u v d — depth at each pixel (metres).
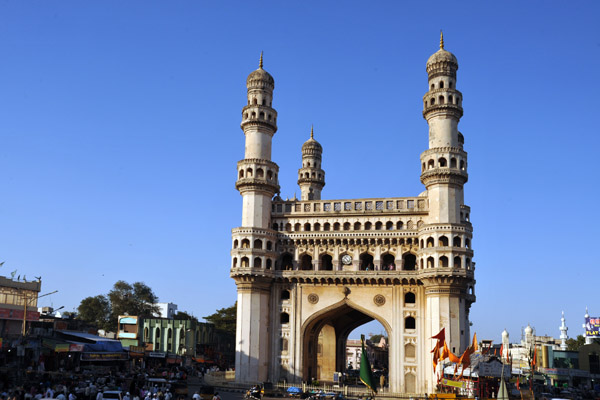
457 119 76.19
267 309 75.75
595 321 96.81
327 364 86.94
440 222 70.44
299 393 62.84
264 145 80.31
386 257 76.69
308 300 75.38
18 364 55.41
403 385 70.12
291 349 74.44
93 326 99.12
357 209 76.50
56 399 37.12
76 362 65.00
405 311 72.12
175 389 50.19
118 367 68.94
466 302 81.56
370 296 73.62
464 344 69.81
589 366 88.12
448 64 76.62
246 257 74.75
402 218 74.62
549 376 85.94
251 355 72.62
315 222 77.44
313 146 105.88
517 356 98.25
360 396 64.69
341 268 75.62
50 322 75.94
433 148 73.56
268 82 82.38
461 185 73.50
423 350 70.38
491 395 53.53
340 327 88.00
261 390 61.91
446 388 61.59
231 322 124.44
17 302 72.75
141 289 118.38
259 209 77.19
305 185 104.62
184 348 98.31
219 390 68.31
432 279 68.88
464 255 69.06
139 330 99.56
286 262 78.94
